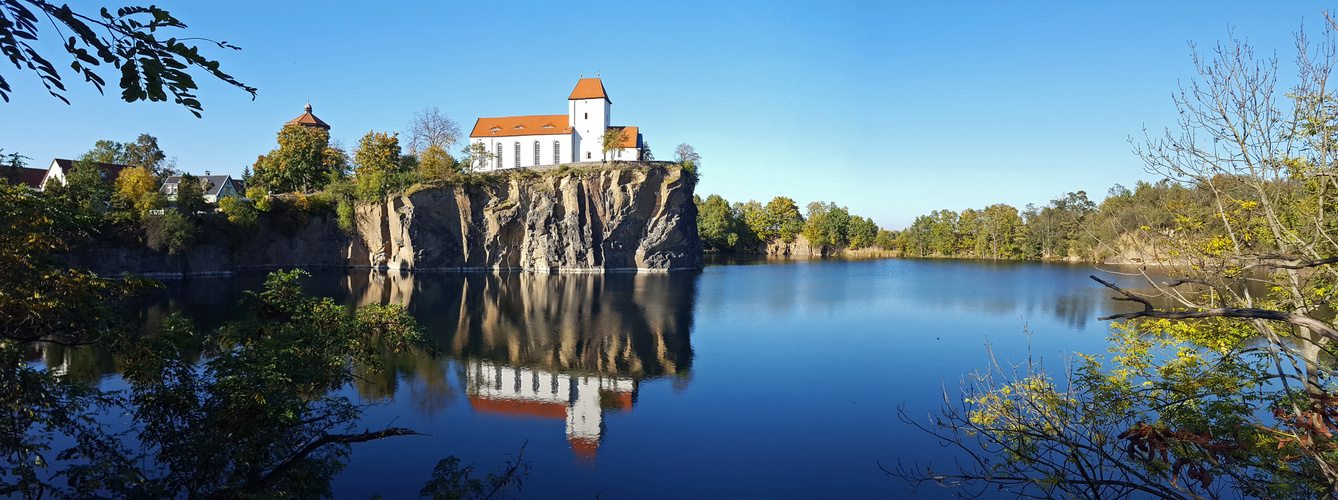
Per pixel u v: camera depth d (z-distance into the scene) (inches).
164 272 3216.0
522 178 4156.0
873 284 3376.0
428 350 842.8
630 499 791.7
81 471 525.3
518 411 1139.3
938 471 848.9
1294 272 373.1
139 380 619.2
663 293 2965.1
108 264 2952.8
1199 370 540.4
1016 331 1867.6
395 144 4286.4
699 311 2356.1
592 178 4084.6
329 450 730.8
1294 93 357.7
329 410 762.2
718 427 1053.8
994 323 2017.7
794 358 1551.4
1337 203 404.5
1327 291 430.0
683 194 4315.9
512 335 1888.5
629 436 1015.6
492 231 4136.3
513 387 1307.8
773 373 1405.0
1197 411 513.3
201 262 3417.8
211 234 3425.2
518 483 828.6
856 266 4970.5
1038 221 5757.9
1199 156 374.6
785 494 791.1
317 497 639.8
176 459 604.1
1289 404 432.5
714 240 6663.4
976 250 6456.7
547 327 2025.1
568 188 4079.7
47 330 598.9
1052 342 1686.8
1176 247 405.1
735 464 901.8
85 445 582.6
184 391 619.2
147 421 620.4
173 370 647.8
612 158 4352.9
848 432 1015.0
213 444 571.5
